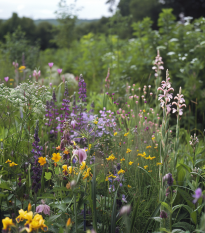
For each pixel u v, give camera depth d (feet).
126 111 11.84
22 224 5.41
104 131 8.70
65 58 33.04
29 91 8.23
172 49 18.39
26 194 5.85
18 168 6.34
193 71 16.48
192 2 56.18
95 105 13.30
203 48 17.85
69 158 6.19
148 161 8.30
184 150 9.62
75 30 37.17
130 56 19.62
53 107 9.79
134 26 20.06
